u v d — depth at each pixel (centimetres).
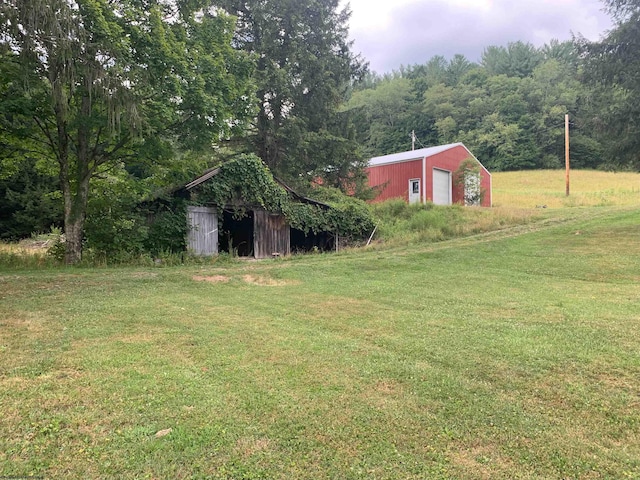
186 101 1323
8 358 492
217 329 623
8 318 678
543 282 1017
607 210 2241
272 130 2348
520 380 428
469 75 7481
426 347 530
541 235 1694
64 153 1341
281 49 2344
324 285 1020
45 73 1046
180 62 1275
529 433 331
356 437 326
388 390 407
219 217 1791
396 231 2073
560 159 6216
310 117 2488
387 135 7100
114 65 1111
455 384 420
